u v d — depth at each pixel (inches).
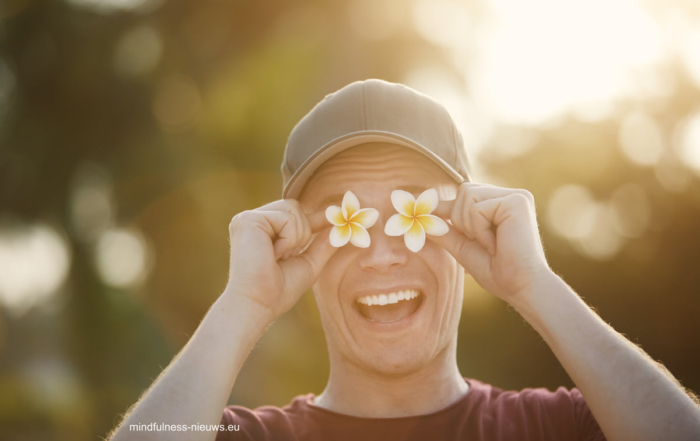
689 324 486.3
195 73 540.7
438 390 93.4
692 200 525.7
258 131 509.7
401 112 94.9
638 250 515.2
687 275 495.2
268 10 530.0
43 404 493.4
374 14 504.4
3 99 540.7
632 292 506.3
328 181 93.9
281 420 91.7
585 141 606.2
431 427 88.2
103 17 544.7
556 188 609.6
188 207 515.5
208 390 75.8
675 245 506.6
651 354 493.0
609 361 74.2
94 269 530.3
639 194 567.8
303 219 88.7
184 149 529.7
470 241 88.1
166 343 497.4
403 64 501.4
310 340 443.2
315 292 99.8
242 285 82.8
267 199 511.5
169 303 502.9
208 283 499.8
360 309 101.0
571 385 446.3
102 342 504.7
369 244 87.9
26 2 529.7
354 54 495.8
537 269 80.7
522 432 87.5
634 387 72.2
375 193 92.7
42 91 527.5
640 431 70.1
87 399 493.0
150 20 546.6
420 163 93.7
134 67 546.9
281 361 434.9
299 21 528.4
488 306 465.4
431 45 511.2
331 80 493.7
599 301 510.9
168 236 512.7
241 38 538.3
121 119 538.6
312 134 96.4
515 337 460.4
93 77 530.0
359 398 93.1
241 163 516.4
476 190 86.2
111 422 481.1
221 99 531.2
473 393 93.7
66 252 540.7
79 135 532.7
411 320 92.7
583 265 520.1
